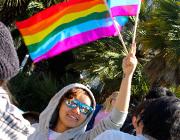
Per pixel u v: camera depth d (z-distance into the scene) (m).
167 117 2.14
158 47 8.88
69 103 3.03
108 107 4.13
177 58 8.53
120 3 4.60
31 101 11.02
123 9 4.61
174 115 2.14
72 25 4.63
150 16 10.04
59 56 13.49
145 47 9.16
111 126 2.84
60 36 4.63
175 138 2.14
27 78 11.27
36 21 4.53
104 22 4.65
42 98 11.02
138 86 9.56
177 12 8.80
